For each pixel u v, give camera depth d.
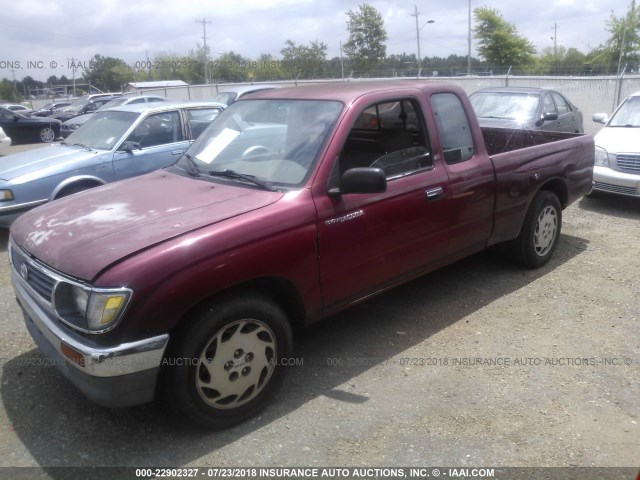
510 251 5.41
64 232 3.18
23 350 4.09
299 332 4.30
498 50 42.31
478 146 4.58
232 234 2.99
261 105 4.23
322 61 48.59
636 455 2.92
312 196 3.39
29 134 21.00
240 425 3.20
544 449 2.98
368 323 4.44
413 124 4.16
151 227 3.04
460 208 4.36
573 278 5.31
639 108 8.69
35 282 3.11
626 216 7.60
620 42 38.75
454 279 5.32
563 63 49.00
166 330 2.80
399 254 3.96
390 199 3.80
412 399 3.43
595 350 3.99
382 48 47.31
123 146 7.27
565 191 5.61
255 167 3.72
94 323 2.70
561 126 10.82
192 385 2.94
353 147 3.88
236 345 3.09
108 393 2.76
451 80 20.22
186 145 7.80
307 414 3.29
